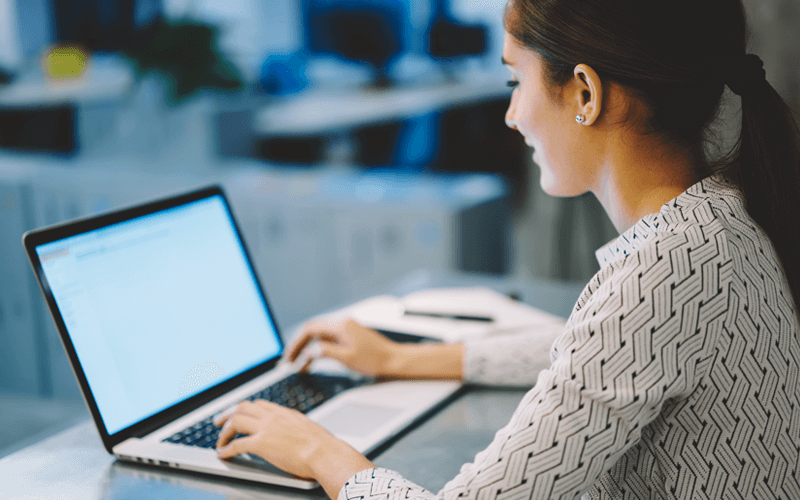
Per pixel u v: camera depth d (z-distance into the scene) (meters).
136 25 4.05
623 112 0.68
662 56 0.65
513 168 3.96
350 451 0.80
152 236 1.03
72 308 0.90
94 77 4.01
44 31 4.28
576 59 0.67
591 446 0.62
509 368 1.11
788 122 0.69
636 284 0.62
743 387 0.64
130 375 0.94
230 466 0.84
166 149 3.49
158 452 0.88
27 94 3.82
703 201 0.67
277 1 4.79
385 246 2.87
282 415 0.86
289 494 0.80
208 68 3.51
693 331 0.62
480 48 4.80
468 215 2.82
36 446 0.94
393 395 1.06
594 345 0.62
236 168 3.48
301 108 4.02
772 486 0.66
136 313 0.97
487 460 0.64
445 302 1.46
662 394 0.61
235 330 1.12
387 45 4.91
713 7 0.65
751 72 0.67
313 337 1.19
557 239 3.30
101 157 3.64
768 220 0.71
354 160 3.88
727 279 0.63
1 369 3.21
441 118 4.12
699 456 0.66
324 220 2.95
